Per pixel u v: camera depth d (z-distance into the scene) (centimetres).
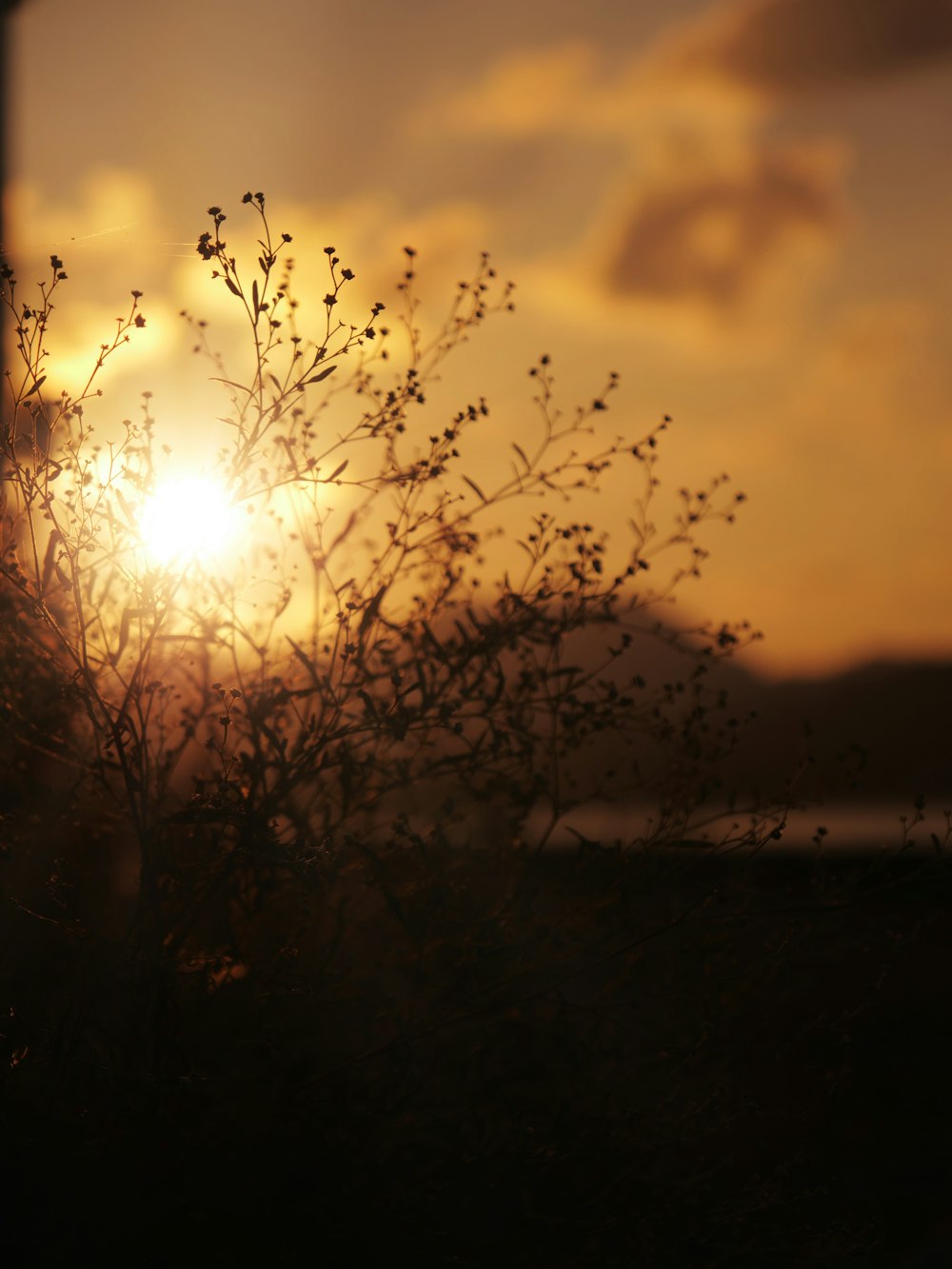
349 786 293
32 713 304
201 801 267
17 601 273
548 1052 299
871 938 317
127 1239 245
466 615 316
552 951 285
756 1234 293
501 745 298
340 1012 295
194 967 264
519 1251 265
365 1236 253
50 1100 246
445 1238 260
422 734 298
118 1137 247
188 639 283
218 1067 270
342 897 293
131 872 316
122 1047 250
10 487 290
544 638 308
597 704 300
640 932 296
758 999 316
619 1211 274
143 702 303
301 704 296
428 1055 290
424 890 284
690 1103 287
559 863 320
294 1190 251
